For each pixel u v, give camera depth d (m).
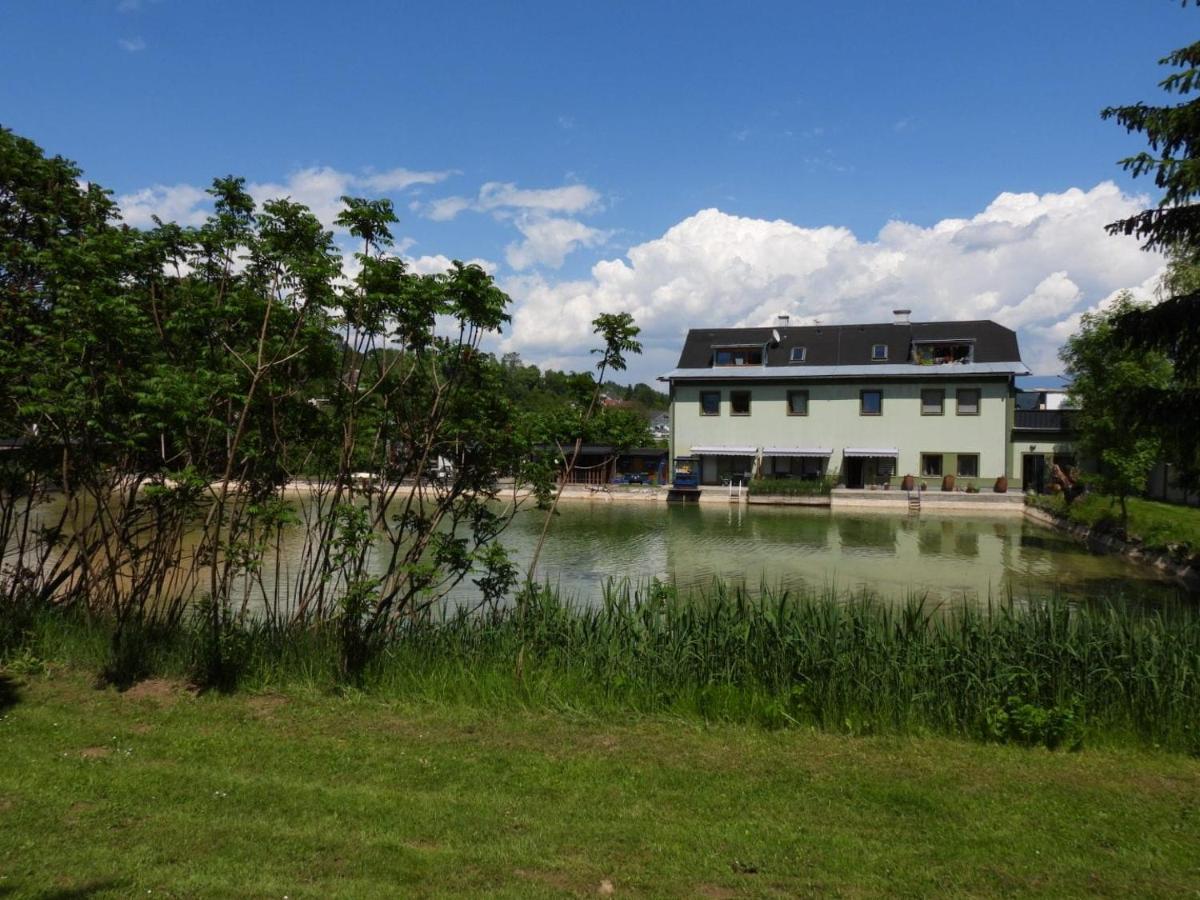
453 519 8.50
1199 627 8.12
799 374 45.78
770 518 35.62
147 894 3.95
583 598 16.23
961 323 47.69
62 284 7.52
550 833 4.77
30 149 8.88
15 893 3.90
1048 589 18.48
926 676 7.29
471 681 7.41
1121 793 5.62
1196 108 10.64
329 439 8.44
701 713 7.13
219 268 8.39
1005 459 43.12
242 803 5.03
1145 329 11.70
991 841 4.82
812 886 4.28
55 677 7.49
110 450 8.41
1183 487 19.94
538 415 8.27
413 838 4.67
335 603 8.62
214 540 7.62
